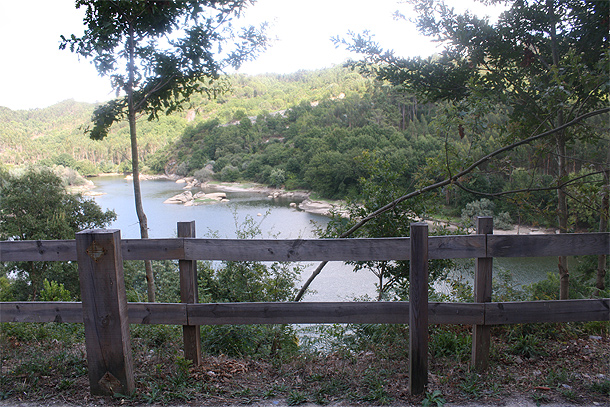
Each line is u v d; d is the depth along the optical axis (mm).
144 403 2789
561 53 7820
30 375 3131
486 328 3230
